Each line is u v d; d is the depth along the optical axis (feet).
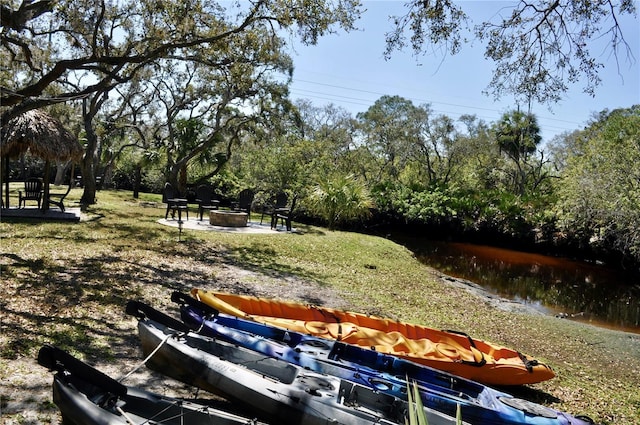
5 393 15.94
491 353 24.95
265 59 58.08
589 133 109.09
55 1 37.40
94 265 35.65
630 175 55.62
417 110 145.89
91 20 43.62
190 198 106.42
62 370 13.62
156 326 18.54
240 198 72.38
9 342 19.93
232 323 22.06
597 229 68.64
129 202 88.48
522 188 142.51
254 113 93.09
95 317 24.47
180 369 17.12
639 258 65.05
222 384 16.25
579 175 62.59
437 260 71.31
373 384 17.62
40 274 31.37
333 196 76.64
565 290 58.54
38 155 53.11
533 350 31.94
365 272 48.67
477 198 94.17
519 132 143.43
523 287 58.08
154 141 103.30
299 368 17.44
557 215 73.51
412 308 37.52
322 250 55.26
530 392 23.82
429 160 157.99
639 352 35.42
